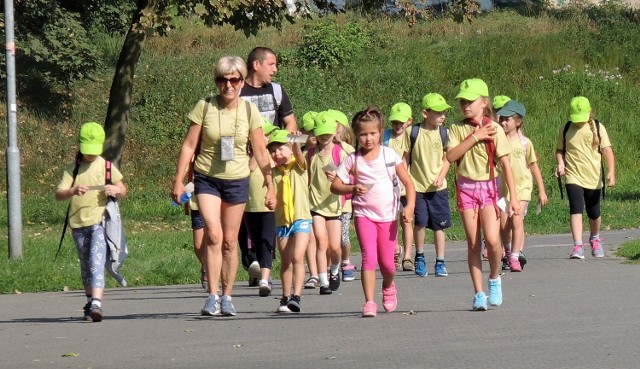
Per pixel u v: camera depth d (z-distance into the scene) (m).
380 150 18.44
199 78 63.94
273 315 19.64
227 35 71.31
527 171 27.53
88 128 19.77
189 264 31.09
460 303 20.64
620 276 24.84
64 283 27.86
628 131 64.62
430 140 27.47
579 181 30.36
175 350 15.35
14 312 21.97
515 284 23.92
